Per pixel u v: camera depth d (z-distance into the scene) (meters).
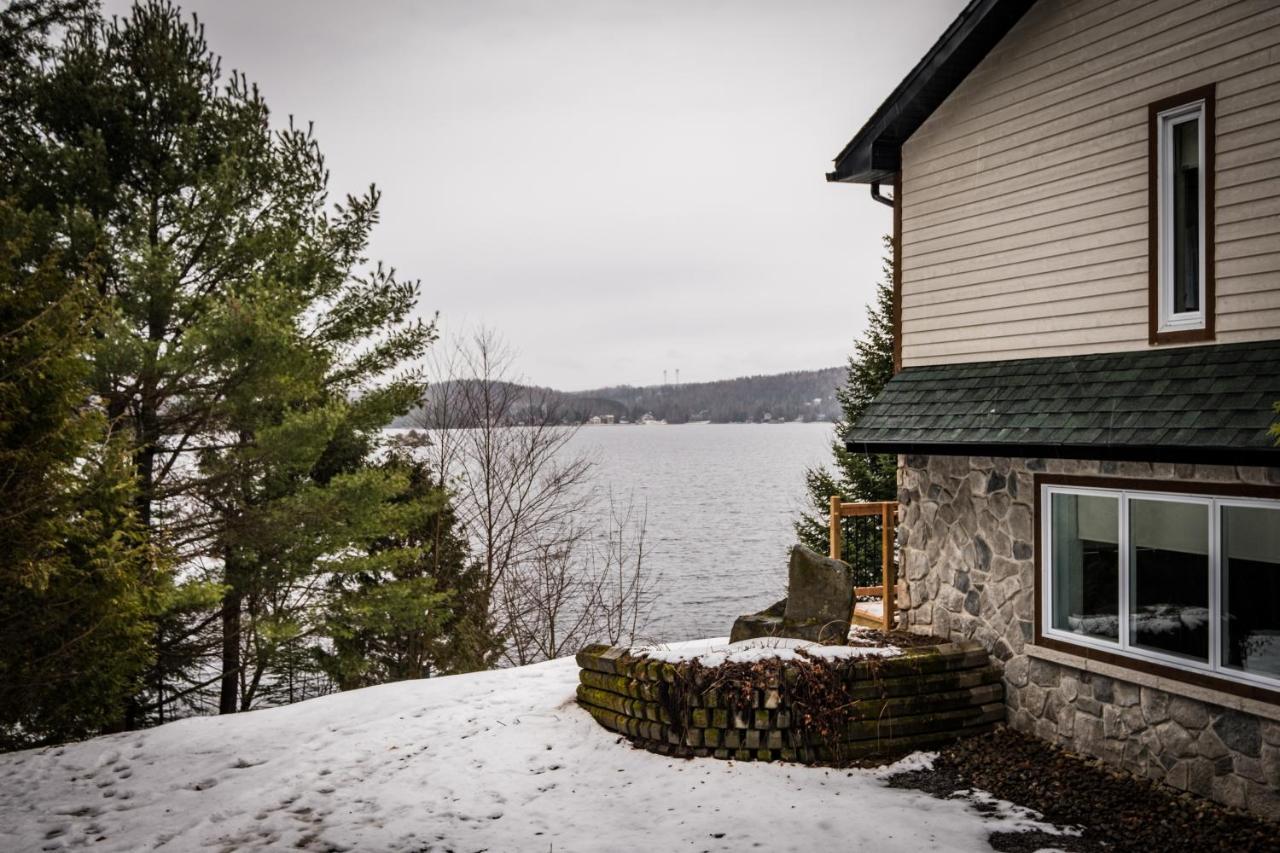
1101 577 8.26
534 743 9.01
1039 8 9.15
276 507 13.93
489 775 8.23
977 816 7.11
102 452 10.75
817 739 8.34
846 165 11.27
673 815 7.21
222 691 15.56
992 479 9.43
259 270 14.38
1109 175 8.46
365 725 9.88
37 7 13.73
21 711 10.13
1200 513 7.39
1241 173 7.33
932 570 10.23
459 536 20.81
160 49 13.77
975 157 9.91
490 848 6.67
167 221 13.98
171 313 13.36
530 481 21.41
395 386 16.62
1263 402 6.70
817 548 22.75
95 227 12.17
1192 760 7.38
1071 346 8.86
